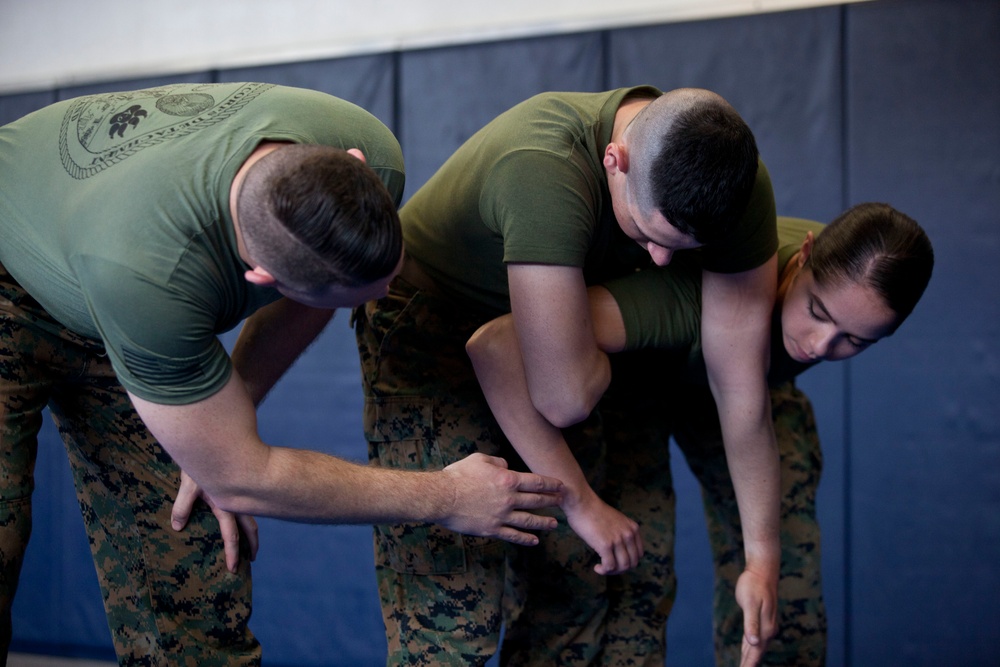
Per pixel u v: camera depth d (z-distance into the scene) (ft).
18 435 4.24
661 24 8.61
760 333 4.54
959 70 7.98
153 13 10.21
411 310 4.76
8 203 3.96
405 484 3.92
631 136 3.74
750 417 4.68
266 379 4.76
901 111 8.09
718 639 6.22
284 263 3.07
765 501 4.89
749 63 8.41
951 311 8.00
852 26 8.19
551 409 4.14
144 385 3.39
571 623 5.31
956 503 7.97
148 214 3.27
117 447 4.71
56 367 4.40
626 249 4.60
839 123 8.21
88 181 3.59
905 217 4.40
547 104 4.18
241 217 3.14
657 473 5.76
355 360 9.31
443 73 9.18
